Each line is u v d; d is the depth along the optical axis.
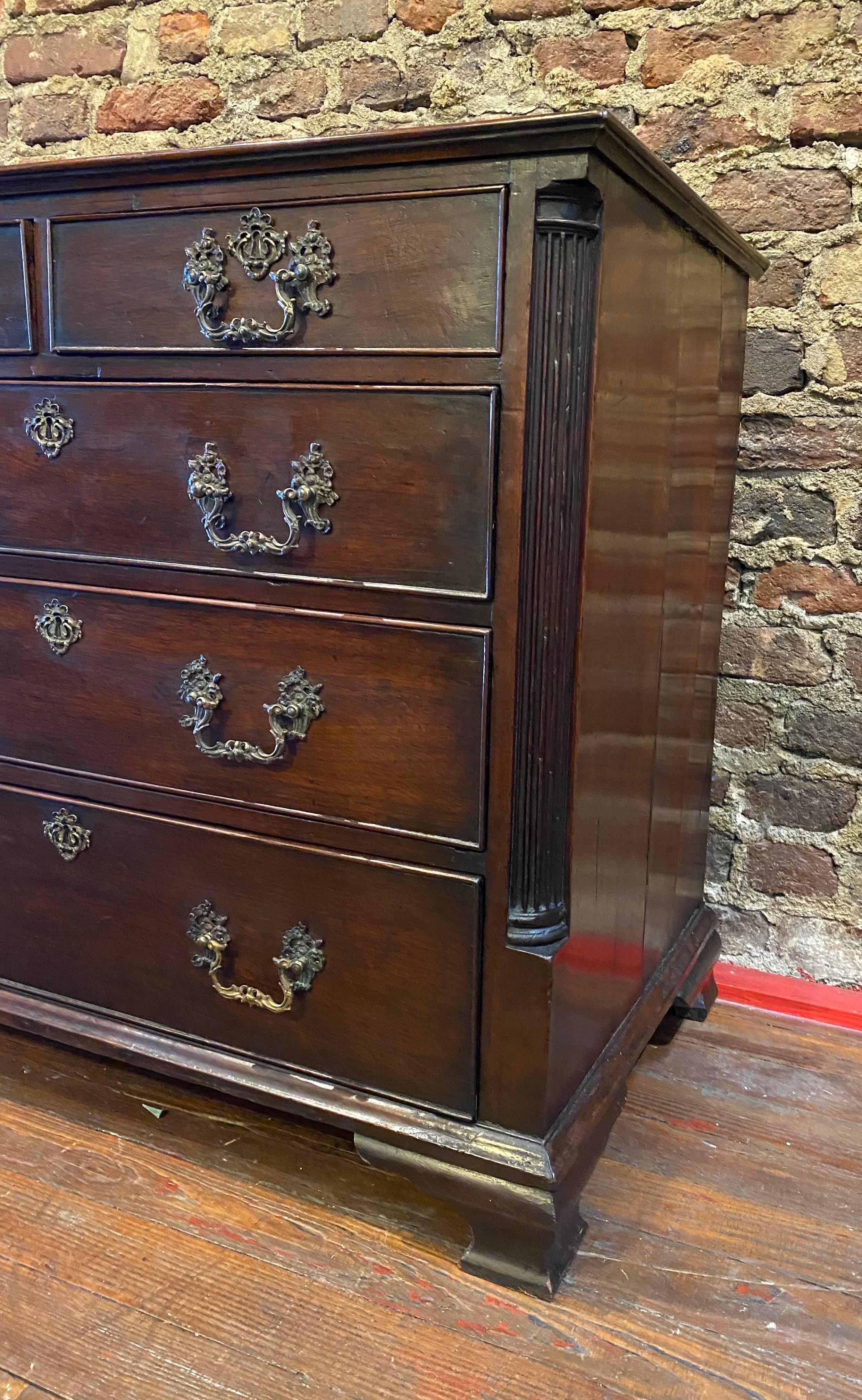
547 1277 1.00
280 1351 0.94
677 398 1.07
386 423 0.88
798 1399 0.90
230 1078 1.10
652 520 1.05
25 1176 1.15
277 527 0.95
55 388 1.02
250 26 1.56
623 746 1.06
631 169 0.84
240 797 1.04
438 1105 1.01
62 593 1.07
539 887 0.93
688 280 1.06
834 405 1.38
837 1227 1.10
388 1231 1.09
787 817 1.51
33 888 1.20
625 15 1.37
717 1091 1.32
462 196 0.81
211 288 0.92
